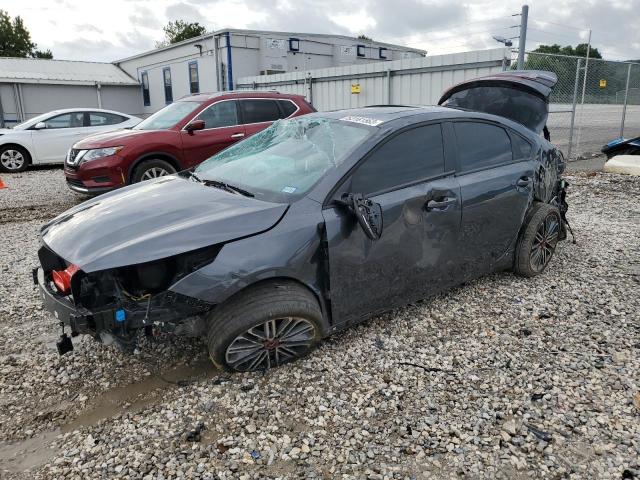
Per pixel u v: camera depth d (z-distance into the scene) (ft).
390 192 11.18
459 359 10.90
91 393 9.87
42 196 30.55
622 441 8.44
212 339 9.66
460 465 8.00
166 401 9.57
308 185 10.62
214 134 27.40
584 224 21.34
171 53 83.56
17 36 197.16
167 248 9.05
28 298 14.26
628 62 43.88
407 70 41.63
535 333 12.01
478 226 13.05
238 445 8.42
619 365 10.62
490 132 13.84
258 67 72.59
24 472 7.89
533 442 8.46
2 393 9.87
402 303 12.03
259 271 9.48
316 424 8.92
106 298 9.35
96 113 43.34
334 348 11.31
